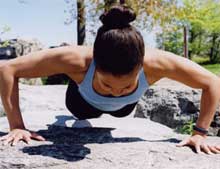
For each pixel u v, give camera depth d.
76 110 3.20
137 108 5.68
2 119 3.75
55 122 3.67
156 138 3.04
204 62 30.56
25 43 15.26
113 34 2.19
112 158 2.48
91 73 2.61
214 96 2.72
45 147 2.61
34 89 6.22
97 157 2.49
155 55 2.63
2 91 2.72
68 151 2.56
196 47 29.97
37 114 4.03
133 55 2.18
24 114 4.02
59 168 2.40
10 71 2.66
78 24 17.25
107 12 2.33
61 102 5.76
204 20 27.47
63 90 6.48
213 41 29.97
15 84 2.71
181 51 27.83
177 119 5.46
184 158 2.53
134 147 2.66
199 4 26.58
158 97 5.62
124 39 2.17
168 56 2.65
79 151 2.56
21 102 5.46
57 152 2.54
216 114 5.26
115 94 2.50
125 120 3.94
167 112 5.53
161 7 17.11
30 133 2.78
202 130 2.76
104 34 2.22
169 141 2.88
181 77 2.67
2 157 2.45
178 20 19.23
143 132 3.31
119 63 2.17
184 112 5.47
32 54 2.66
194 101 5.43
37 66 2.62
